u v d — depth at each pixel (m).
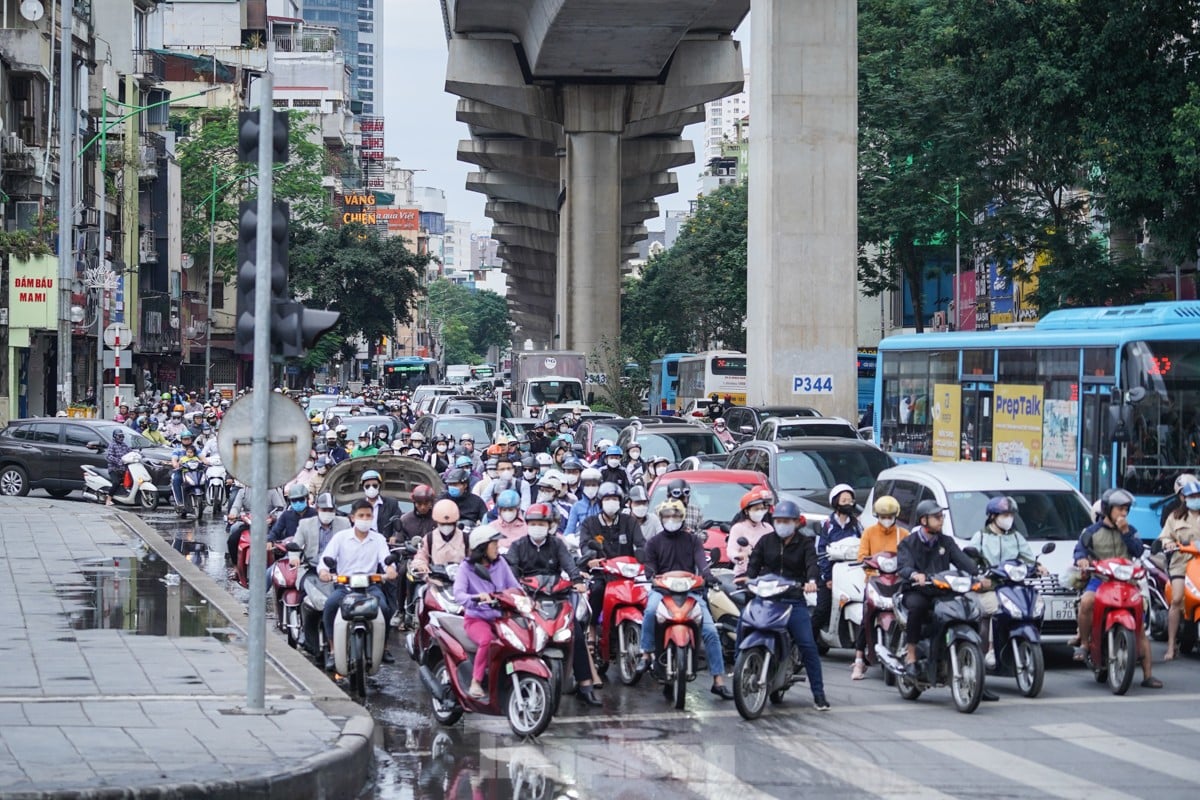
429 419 40.78
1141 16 37.66
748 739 13.60
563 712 15.09
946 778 11.88
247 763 10.95
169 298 89.25
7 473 41.53
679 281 104.62
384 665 18.05
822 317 46.09
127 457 40.31
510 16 76.00
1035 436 26.67
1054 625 18.05
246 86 121.56
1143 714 14.96
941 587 15.22
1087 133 38.97
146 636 17.75
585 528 17.05
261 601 13.35
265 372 13.38
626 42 71.12
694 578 15.38
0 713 12.77
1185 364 23.50
